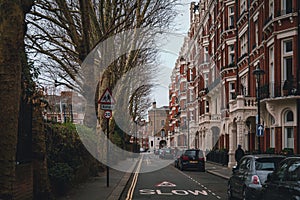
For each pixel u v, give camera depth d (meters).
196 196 16.86
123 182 21.30
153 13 24.98
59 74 25.36
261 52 30.11
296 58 24.48
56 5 20.62
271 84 26.39
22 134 11.55
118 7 24.31
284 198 9.28
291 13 24.64
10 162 9.02
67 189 15.25
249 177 13.24
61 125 16.47
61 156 15.87
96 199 14.45
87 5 17.45
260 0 30.47
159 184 22.14
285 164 10.06
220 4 44.81
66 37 24.89
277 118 25.75
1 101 9.10
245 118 32.03
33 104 12.19
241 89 36.59
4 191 8.88
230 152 35.16
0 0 9.16
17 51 9.22
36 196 12.36
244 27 36.03
